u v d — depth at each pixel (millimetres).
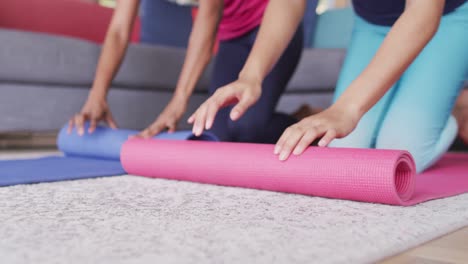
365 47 1767
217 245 672
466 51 1571
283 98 3029
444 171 1693
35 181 1223
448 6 1544
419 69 1604
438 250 725
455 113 2010
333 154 1064
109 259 604
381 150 1035
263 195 1109
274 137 1942
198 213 885
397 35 1082
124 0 1821
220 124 1904
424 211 952
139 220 819
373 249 670
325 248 667
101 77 1792
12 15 3135
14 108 2367
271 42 1241
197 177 1270
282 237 722
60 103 2516
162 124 1652
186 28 3748
